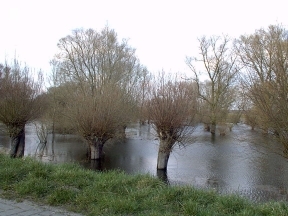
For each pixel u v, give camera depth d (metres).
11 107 14.72
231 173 13.97
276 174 13.84
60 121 23.39
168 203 5.18
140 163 16.25
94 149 16.95
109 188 5.86
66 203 5.17
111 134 17.44
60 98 24.00
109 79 29.25
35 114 16.16
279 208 5.00
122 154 19.30
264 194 10.36
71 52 31.34
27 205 5.01
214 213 4.66
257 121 10.25
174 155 19.27
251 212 4.79
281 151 9.59
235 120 36.91
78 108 17.12
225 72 37.34
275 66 8.84
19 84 15.27
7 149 17.14
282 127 8.67
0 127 18.97
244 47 25.09
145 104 15.82
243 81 11.21
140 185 6.13
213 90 37.66
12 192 5.70
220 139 28.77
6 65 16.17
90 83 26.86
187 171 14.34
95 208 4.83
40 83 16.73
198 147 23.08
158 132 14.70
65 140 26.02
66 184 6.17
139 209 4.89
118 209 4.79
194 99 16.39
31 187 5.73
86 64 30.97
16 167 7.19
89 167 14.82
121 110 18.09
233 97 36.50
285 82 8.45
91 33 32.06
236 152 20.48
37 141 25.08
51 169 7.21
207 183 11.96
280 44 9.49
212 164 16.22
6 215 4.51
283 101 8.48
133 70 33.94
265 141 10.60
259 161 16.91
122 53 32.28
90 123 16.64
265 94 8.89
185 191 5.71
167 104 14.52
